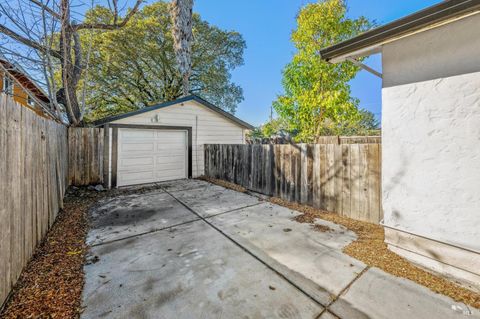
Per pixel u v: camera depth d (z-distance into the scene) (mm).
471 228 1922
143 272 2283
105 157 6426
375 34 2213
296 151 4719
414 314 1672
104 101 13711
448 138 2020
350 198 3756
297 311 1735
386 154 2479
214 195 5625
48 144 3367
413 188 2275
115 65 12797
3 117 1783
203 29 14734
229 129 9336
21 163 2166
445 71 1999
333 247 2791
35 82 5020
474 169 1886
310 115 7160
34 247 2543
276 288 2018
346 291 1957
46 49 4676
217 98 16516
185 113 8039
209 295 1932
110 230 3428
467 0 1595
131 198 5391
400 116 2330
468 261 1965
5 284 1734
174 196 5559
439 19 1784
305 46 7145
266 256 2598
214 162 7750
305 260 2492
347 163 3785
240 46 16438
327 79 6820
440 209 2100
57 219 3836
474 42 1831
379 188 3367
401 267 2291
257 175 5809
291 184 4855
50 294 1885
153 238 3131
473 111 1869
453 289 1941
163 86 15188
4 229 1738
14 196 1966
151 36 13547
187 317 1683
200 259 2545
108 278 2168
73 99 6715
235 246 2865
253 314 1710
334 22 6574
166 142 7660
